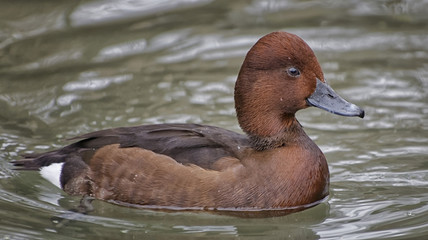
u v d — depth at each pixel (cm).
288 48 1055
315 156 1085
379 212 1081
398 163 1245
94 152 1108
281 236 1020
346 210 1091
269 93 1063
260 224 1054
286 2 1919
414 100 1475
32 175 1202
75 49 1659
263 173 1049
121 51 1661
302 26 1795
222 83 1546
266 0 1927
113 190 1080
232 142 1091
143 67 1605
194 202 1048
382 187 1165
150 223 1054
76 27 1748
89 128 1348
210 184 1039
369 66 1622
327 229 1036
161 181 1054
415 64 1625
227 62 1633
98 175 1092
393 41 1731
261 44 1064
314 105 1074
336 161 1255
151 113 1414
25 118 1382
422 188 1159
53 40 1691
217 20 1817
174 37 1730
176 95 1493
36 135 1320
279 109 1072
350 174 1211
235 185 1040
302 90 1065
